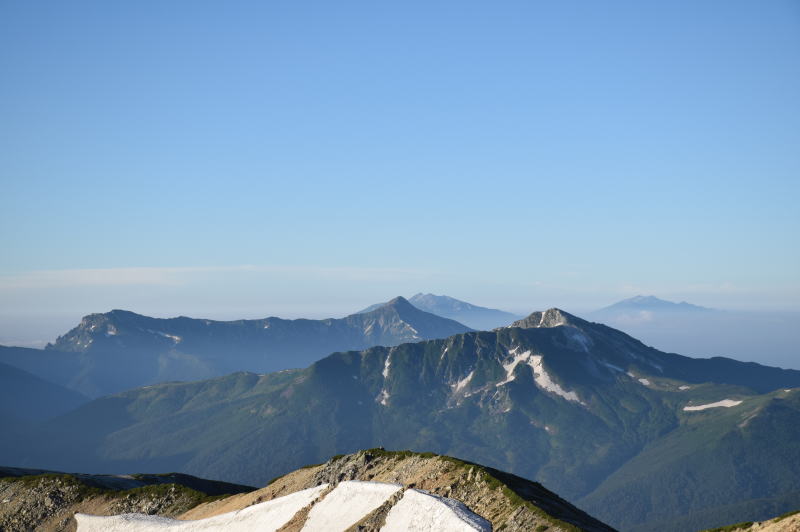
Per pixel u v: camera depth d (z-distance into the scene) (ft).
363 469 357.41
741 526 217.77
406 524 264.93
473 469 297.53
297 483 389.39
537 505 250.98
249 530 337.52
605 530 243.19
